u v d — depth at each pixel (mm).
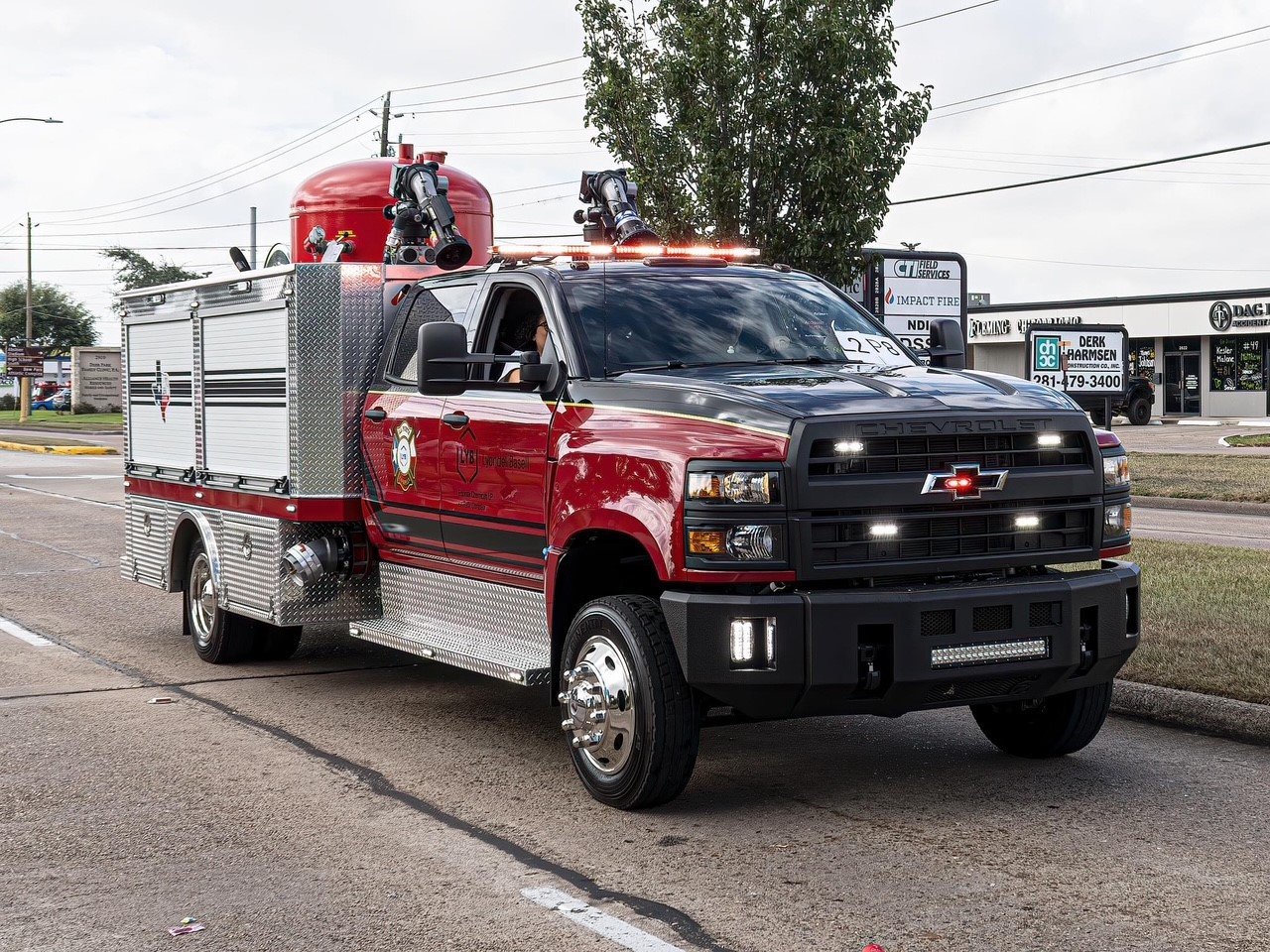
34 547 15758
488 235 10883
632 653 5547
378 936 4395
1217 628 8469
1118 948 4203
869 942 4270
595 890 4793
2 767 6531
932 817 5598
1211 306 51906
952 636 5336
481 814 5730
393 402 7500
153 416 9844
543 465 6199
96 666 9070
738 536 5215
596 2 17109
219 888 4863
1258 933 4312
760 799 5891
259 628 9062
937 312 18188
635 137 16828
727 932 4367
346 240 10523
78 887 4887
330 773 6418
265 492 8078
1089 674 5801
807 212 16578
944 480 5387
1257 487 20594
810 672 5184
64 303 100625
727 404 5508
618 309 6543
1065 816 5586
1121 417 46500
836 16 15984
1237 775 6172
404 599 7703
